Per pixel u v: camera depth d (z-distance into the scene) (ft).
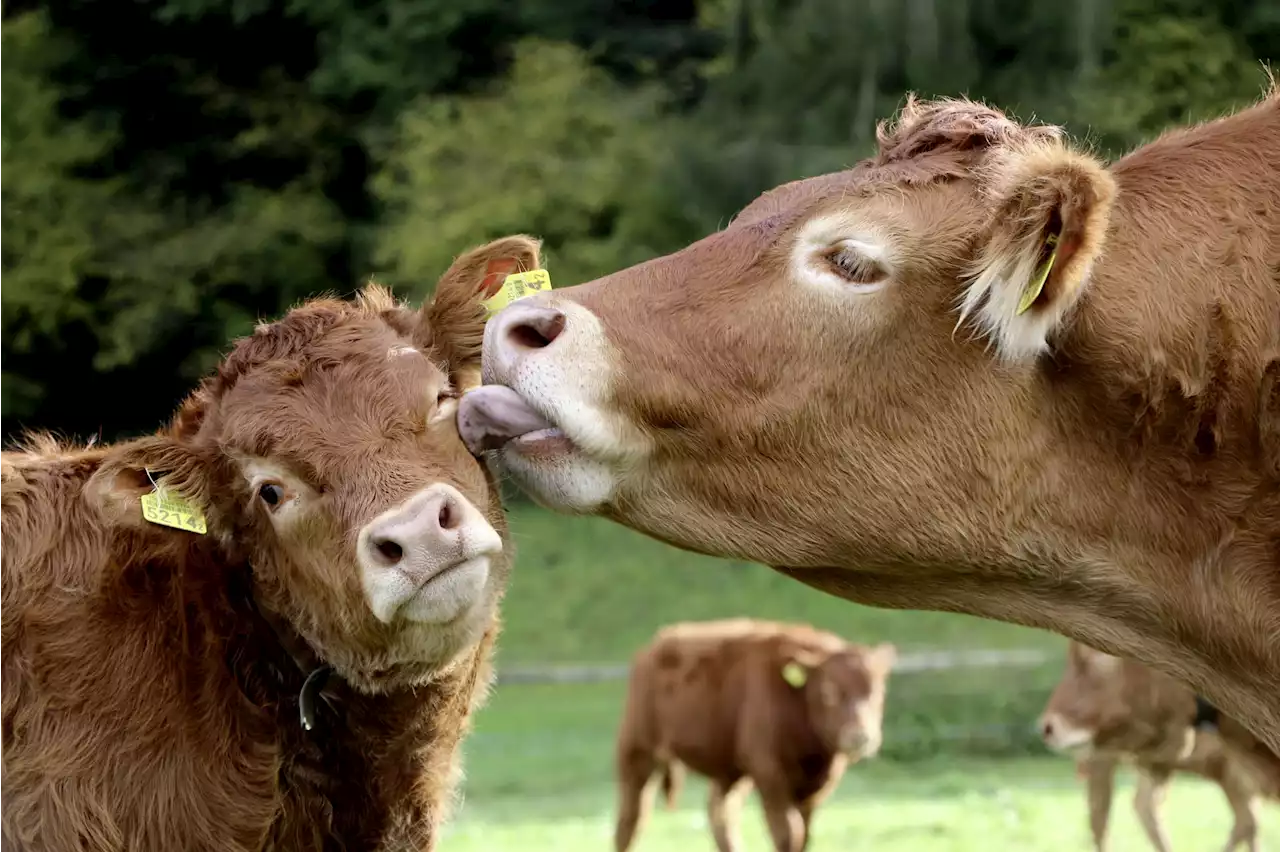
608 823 38.88
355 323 13.78
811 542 11.58
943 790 42.45
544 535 87.35
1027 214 10.57
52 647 13.33
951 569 11.69
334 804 14.05
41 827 13.01
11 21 109.09
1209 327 10.91
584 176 94.48
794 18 83.05
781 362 11.28
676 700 38.42
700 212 83.56
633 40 107.14
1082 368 11.07
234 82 112.47
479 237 94.27
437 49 106.83
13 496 14.03
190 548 13.78
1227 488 11.02
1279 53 84.64
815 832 36.04
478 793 43.45
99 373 104.27
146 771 13.06
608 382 11.26
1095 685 33.22
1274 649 11.09
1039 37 79.30
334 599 12.74
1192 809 42.45
